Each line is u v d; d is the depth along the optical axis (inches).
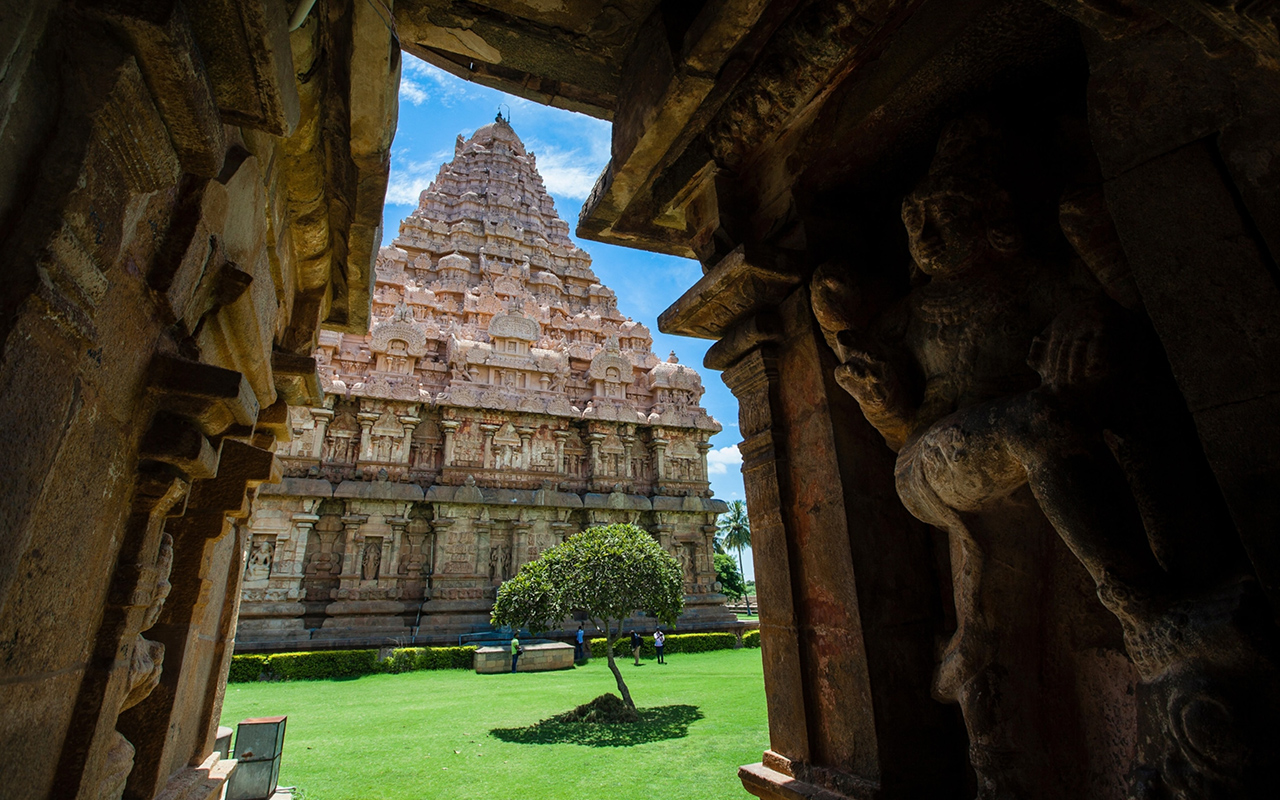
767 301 150.6
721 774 338.3
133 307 81.0
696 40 125.5
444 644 938.7
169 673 147.0
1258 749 63.7
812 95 136.5
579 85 179.6
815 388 140.9
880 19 117.8
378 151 148.6
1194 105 74.9
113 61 60.4
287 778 338.0
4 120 51.6
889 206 153.3
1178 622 73.0
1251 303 68.9
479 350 1154.0
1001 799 96.0
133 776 138.4
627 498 1170.0
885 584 128.1
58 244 56.6
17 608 61.9
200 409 97.4
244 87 77.5
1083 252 93.0
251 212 123.6
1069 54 110.4
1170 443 85.3
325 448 1024.9
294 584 917.8
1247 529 67.6
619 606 581.3
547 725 478.0
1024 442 88.8
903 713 121.0
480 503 1047.6
